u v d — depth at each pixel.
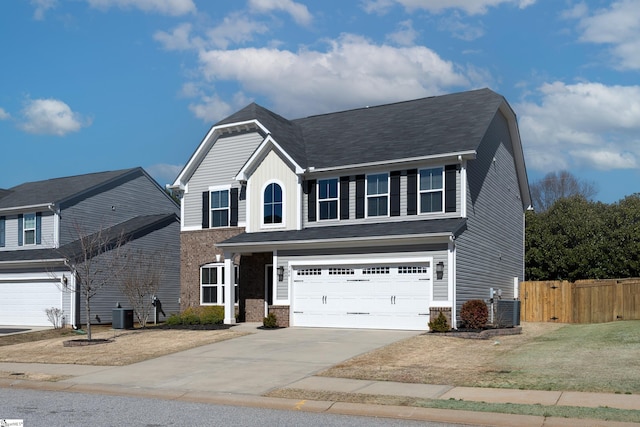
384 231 25.95
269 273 30.50
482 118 28.45
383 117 32.31
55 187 39.19
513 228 34.62
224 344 22.86
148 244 37.66
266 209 30.12
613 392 13.23
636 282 30.42
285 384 15.54
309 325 27.17
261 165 30.47
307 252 27.39
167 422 11.67
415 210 27.02
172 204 44.31
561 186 72.44
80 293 33.31
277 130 31.50
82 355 22.02
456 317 24.58
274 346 21.86
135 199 41.22
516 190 35.72
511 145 34.66
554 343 20.94
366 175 28.23
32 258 34.31
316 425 11.34
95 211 38.28
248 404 13.80
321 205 29.23
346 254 26.53
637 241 38.31
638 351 18.00
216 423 11.56
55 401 14.28
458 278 25.00
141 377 17.33
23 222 37.12
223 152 32.56
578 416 11.27
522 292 30.47
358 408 12.70
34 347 25.02
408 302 25.22
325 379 16.00
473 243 27.09
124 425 11.38
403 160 26.83
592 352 18.38
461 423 11.49
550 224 40.88
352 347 21.02
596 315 29.25
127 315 32.47
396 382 15.24
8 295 35.53
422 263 25.06
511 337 23.33
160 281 37.59
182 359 20.14
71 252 34.22
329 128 32.97
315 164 29.27
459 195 26.17
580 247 39.06
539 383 14.38
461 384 14.70
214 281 31.97
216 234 32.09
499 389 13.98
